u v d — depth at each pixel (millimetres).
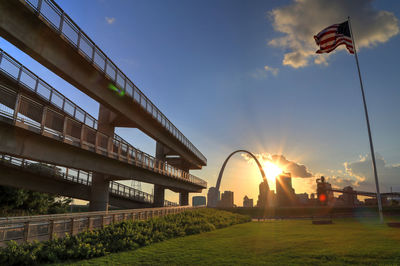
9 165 27219
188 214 39344
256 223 38438
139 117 38656
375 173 29719
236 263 11336
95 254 14656
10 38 18266
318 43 33125
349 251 12602
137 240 18125
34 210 40344
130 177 36500
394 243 14461
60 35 20797
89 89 26453
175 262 12172
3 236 13320
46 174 31297
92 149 26344
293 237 19016
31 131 19281
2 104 17047
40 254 13352
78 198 36406
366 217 50250
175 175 53344
